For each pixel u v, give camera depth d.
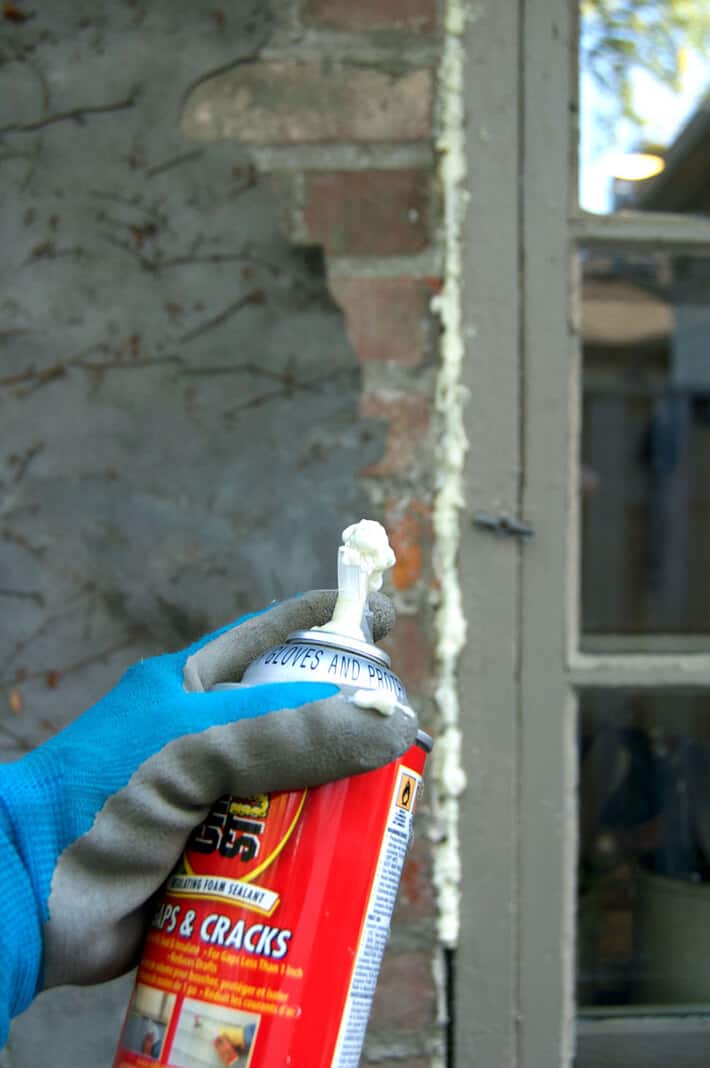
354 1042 0.57
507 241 0.96
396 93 0.96
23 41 0.95
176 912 0.56
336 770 0.54
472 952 0.95
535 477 0.96
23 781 0.56
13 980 0.54
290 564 0.95
